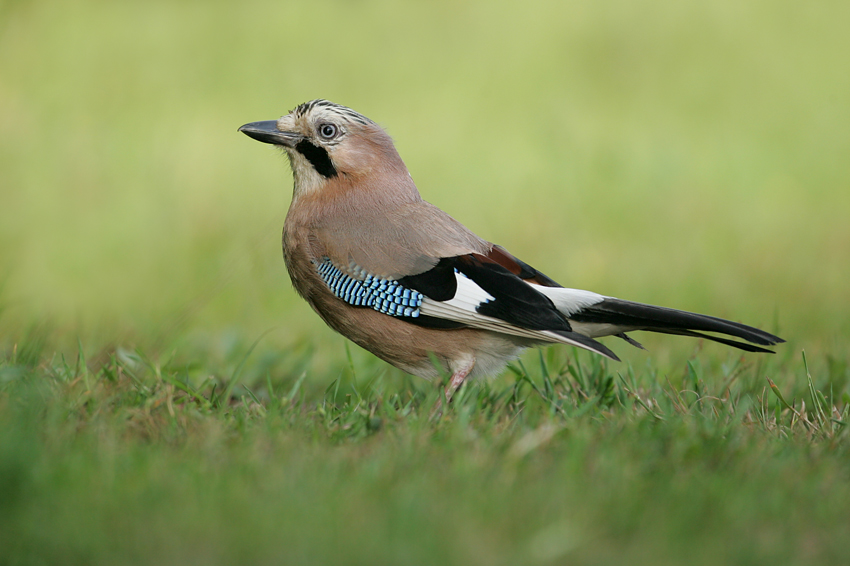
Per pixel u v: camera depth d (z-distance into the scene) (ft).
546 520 16.98
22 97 77.25
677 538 16.74
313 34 94.17
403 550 15.84
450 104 80.84
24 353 28.19
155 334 34.37
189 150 69.92
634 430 22.39
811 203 64.23
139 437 21.29
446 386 27.43
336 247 28.50
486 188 65.82
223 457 19.79
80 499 16.88
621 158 71.56
